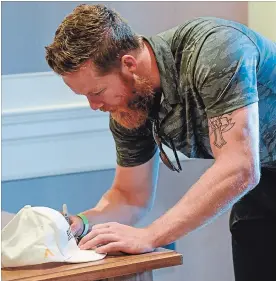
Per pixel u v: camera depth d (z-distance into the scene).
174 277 3.62
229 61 2.01
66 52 2.00
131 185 2.56
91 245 1.87
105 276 1.72
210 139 2.06
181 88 2.17
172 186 3.55
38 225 1.78
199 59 2.06
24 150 3.30
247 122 1.99
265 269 3.00
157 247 1.91
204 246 3.65
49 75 3.32
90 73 2.03
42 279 1.65
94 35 2.00
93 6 2.08
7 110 3.23
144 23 3.49
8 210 3.32
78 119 3.32
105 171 3.45
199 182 1.98
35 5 3.32
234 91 1.99
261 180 2.83
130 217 2.49
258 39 2.22
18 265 1.75
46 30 3.36
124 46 2.06
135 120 2.26
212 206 1.95
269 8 3.34
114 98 2.13
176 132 2.26
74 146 3.36
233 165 1.96
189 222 1.94
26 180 3.34
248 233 3.01
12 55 3.30
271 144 2.41
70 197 3.41
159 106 2.25
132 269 1.75
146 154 2.53
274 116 2.37
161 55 2.18
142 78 2.14
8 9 3.28
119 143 2.52
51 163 3.34
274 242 2.95
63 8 3.38
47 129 3.30
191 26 2.18
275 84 2.31
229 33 2.09
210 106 2.03
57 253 1.76
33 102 3.31
